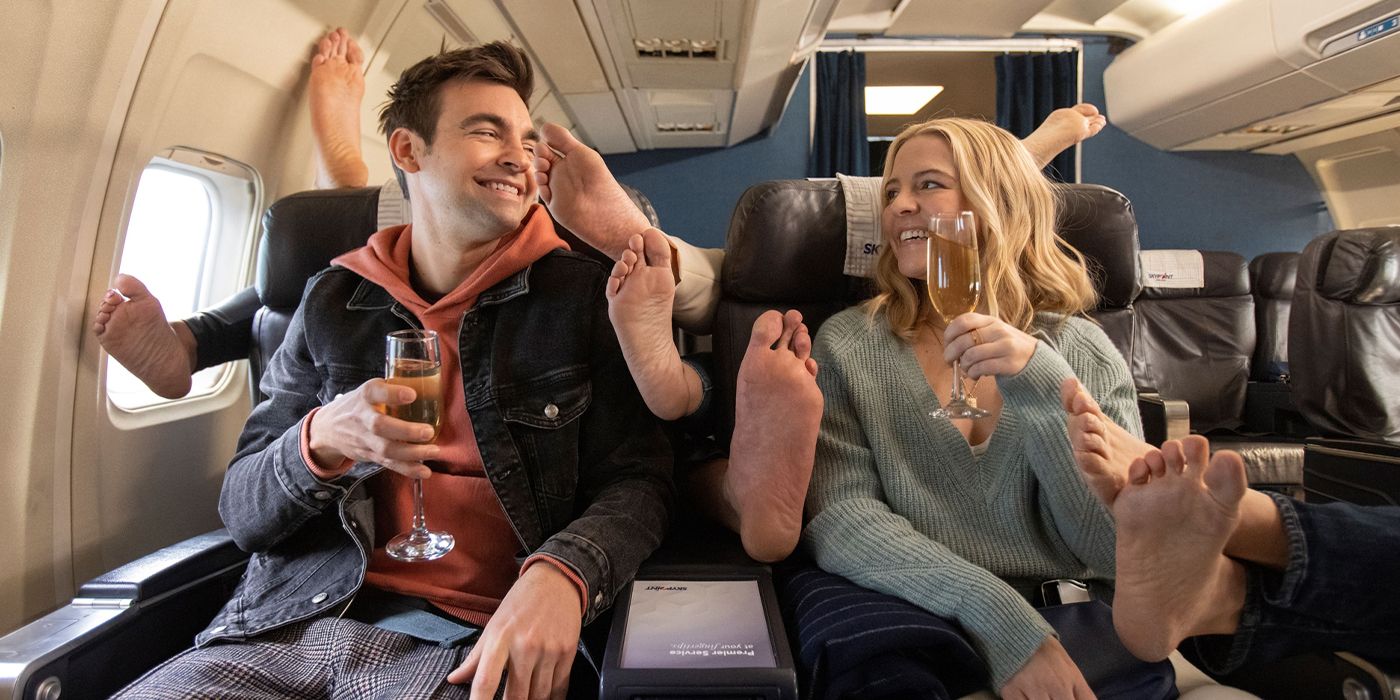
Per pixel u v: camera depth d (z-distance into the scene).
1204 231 5.11
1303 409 2.55
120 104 1.49
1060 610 1.09
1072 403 0.94
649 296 1.17
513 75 1.30
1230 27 3.90
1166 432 1.85
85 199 1.51
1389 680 0.90
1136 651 0.97
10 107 1.34
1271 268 3.74
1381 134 4.32
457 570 1.24
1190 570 0.87
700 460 1.56
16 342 1.47
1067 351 1.34
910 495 1.26
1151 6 4.45
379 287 1.34
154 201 1.85
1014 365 1.13
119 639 1.11
